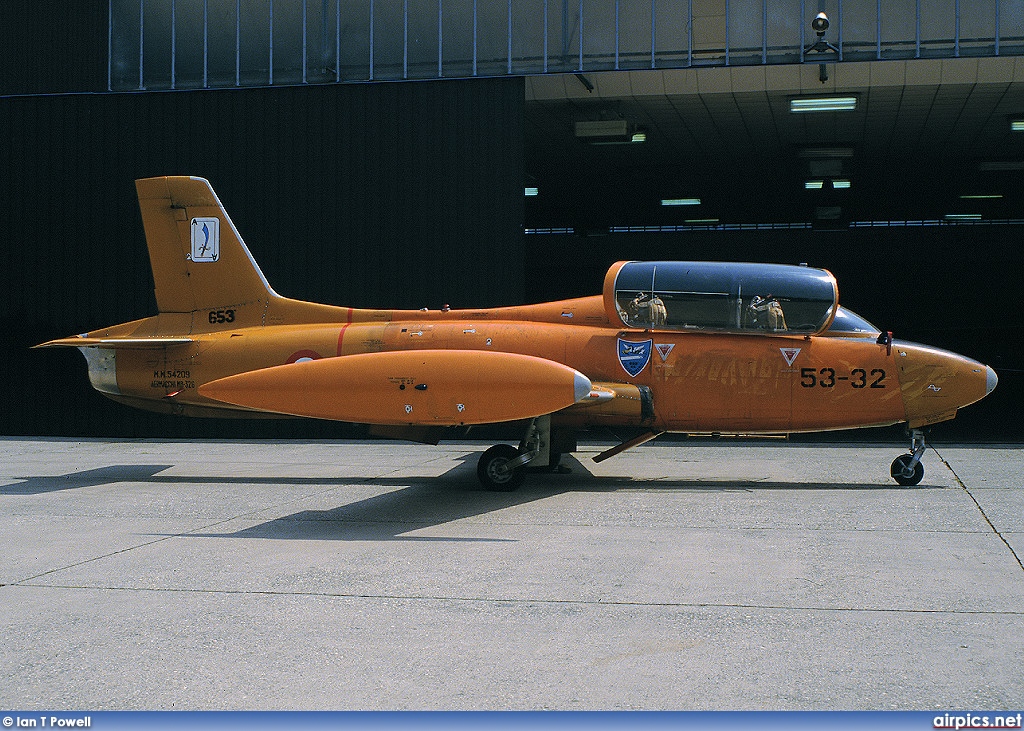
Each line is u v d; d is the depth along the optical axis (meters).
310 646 4.60
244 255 11.84
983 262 35.84
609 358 10.50
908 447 14.94
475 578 5.98
